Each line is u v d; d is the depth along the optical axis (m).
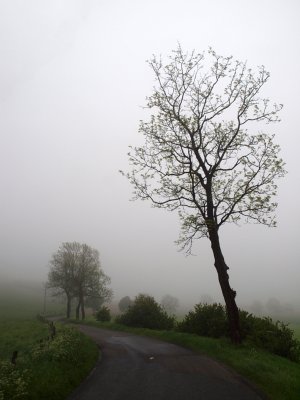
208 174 21.80
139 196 22.78
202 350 20.38
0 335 37.25
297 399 11.85
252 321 22.72
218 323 24.02
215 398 11.76
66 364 14.84
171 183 22.41
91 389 12.77
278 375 14.37
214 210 21.80
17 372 12.38
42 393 11.44
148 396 11.90
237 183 21.42
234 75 21.69
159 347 22.23
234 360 16.88
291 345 20.98
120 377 14.46
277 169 20.20
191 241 22.16
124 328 35.25
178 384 13.36
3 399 10.26
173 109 21.84
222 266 21.08
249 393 12.35
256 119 21.44
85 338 24.50
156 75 22.52
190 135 21.83
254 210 20.47
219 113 22.14
